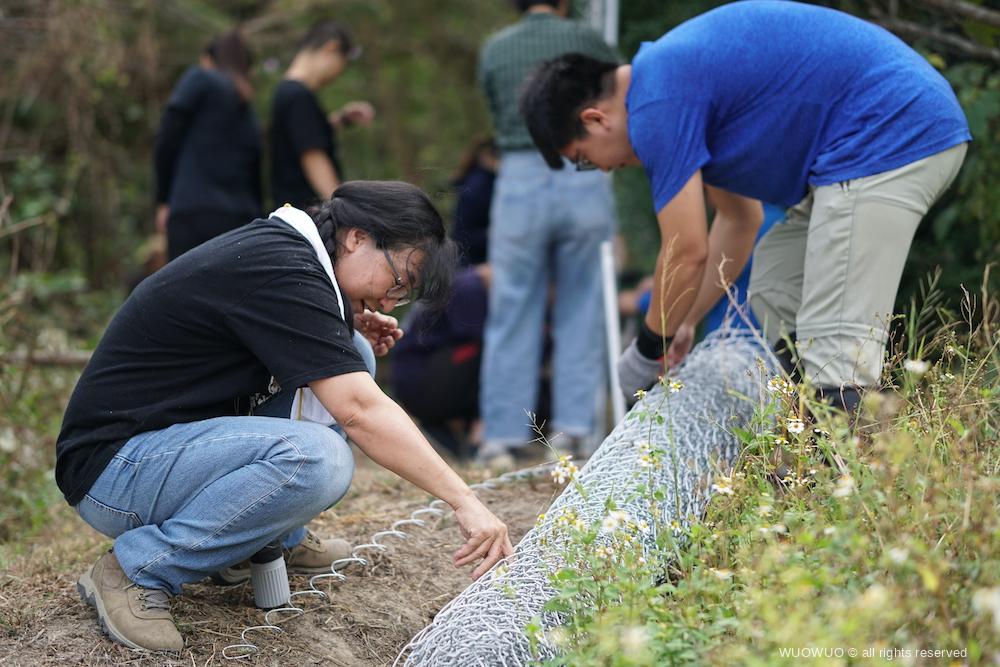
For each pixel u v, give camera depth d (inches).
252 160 214.4
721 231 141.3
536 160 216.2
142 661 101.6
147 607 103.2
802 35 119.7
